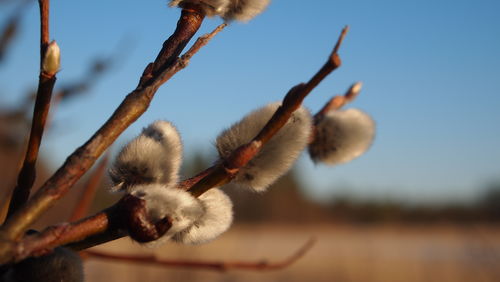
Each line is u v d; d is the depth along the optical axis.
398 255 3.37
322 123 0.30
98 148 0.24
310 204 6.27
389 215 6.20
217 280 0.98
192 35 0.27
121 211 0.24
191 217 0.25
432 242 4.55
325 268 2.52
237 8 0.27
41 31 0.26
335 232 5.80
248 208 5.61
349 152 0.30
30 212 0.23
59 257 0.24
